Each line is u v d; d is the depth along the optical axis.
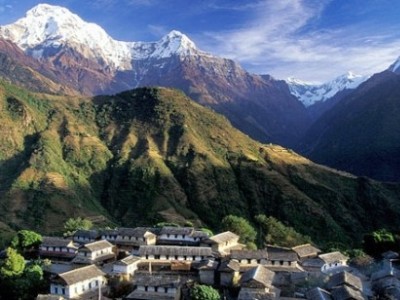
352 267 156.12
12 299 130.62
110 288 132.12
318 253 160.88
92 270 131.12
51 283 125.56
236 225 197.25
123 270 135.75
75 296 123.88
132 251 158.00
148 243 165.12
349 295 113.75
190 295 120.06
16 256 140.38
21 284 130.00
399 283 131.62
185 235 167.75
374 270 151.25
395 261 165.25
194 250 146.62
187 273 139.12
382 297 127.25
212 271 132.00
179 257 146.12
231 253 144.25
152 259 146.12
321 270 145.62
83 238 172.50
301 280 131.62
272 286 124.00
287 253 146.00
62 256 162.38
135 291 122.38
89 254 149.62
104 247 154.88
